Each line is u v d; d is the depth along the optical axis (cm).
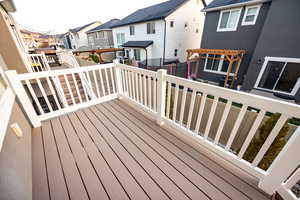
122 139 192
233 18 672
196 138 173
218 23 730
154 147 177
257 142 202
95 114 257
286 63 511
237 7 640
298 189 189
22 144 151
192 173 142
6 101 140
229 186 129
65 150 173
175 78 172
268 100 101
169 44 1051
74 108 269
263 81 585
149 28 1080
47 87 543
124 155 166
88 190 128
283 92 545
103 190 128
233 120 300
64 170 147
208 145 162
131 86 279
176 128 197
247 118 275
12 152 120
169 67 966
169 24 984
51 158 162
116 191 127
